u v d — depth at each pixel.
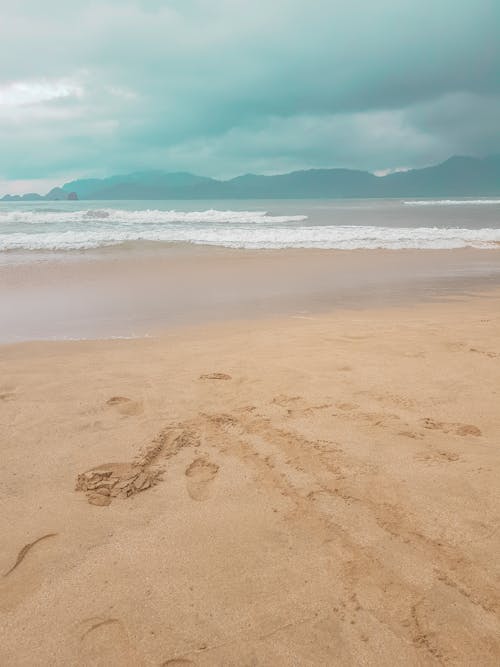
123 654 1.54
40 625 1.65
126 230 19.08
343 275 10.58
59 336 5.95
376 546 2.05
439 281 9.86
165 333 6.07
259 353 4.92
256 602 1.75
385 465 2.69
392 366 4.37
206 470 2.68
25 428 3.14
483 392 3.73
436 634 1.62
